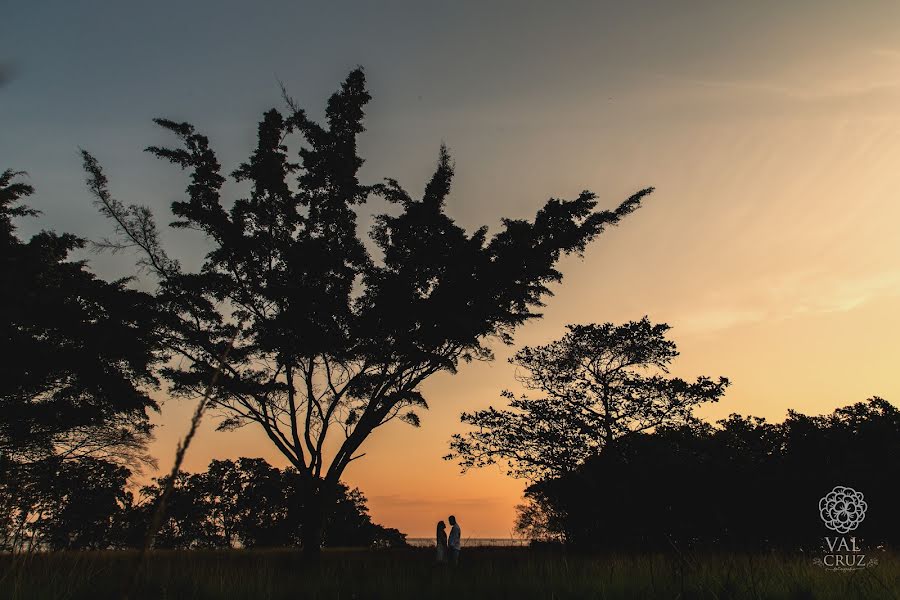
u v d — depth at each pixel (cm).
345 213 2173
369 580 960
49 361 2133
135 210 2020
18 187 2406
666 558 907
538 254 1952
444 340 2042
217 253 2038
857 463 3078
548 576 869
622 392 2980
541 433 2930
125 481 2359
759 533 2695
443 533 1644
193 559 1169
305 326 1942
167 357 2184
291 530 6234
